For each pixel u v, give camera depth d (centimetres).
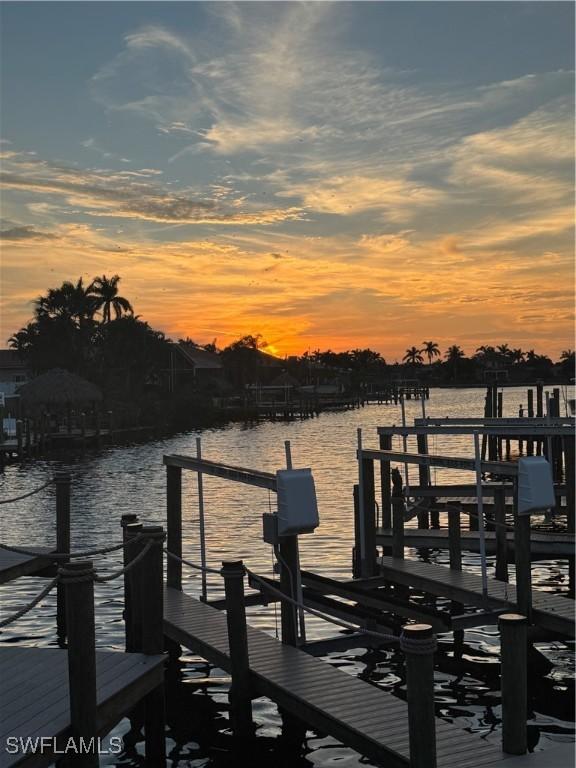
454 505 1608
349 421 10050
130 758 981
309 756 979
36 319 8594
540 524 2466
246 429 8544
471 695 1169
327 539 2277
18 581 1838
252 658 1086
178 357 11544
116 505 3086
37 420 6469
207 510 2906
